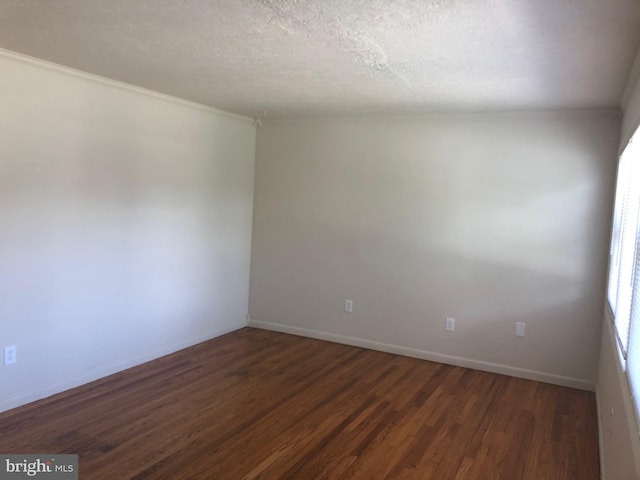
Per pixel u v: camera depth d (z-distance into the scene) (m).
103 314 3.84
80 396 3.51
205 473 2.61
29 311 3.32
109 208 3.81
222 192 4.96
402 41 2.46
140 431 3.04
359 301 4.95
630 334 2.03
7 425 3.04
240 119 5.09
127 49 2.88
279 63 3.01
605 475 2.53
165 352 4.48
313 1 2.02
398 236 4.73
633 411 1.78
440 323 4.59
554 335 4.16
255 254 5.44
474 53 2.59
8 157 3.12
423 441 3.07
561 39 2.29
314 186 5.09
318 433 3.12
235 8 2.15
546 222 4.14
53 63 3.27
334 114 4.75
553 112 4.05
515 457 2.92
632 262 2.20
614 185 3.91
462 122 4.39
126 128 3.88
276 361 4.45
